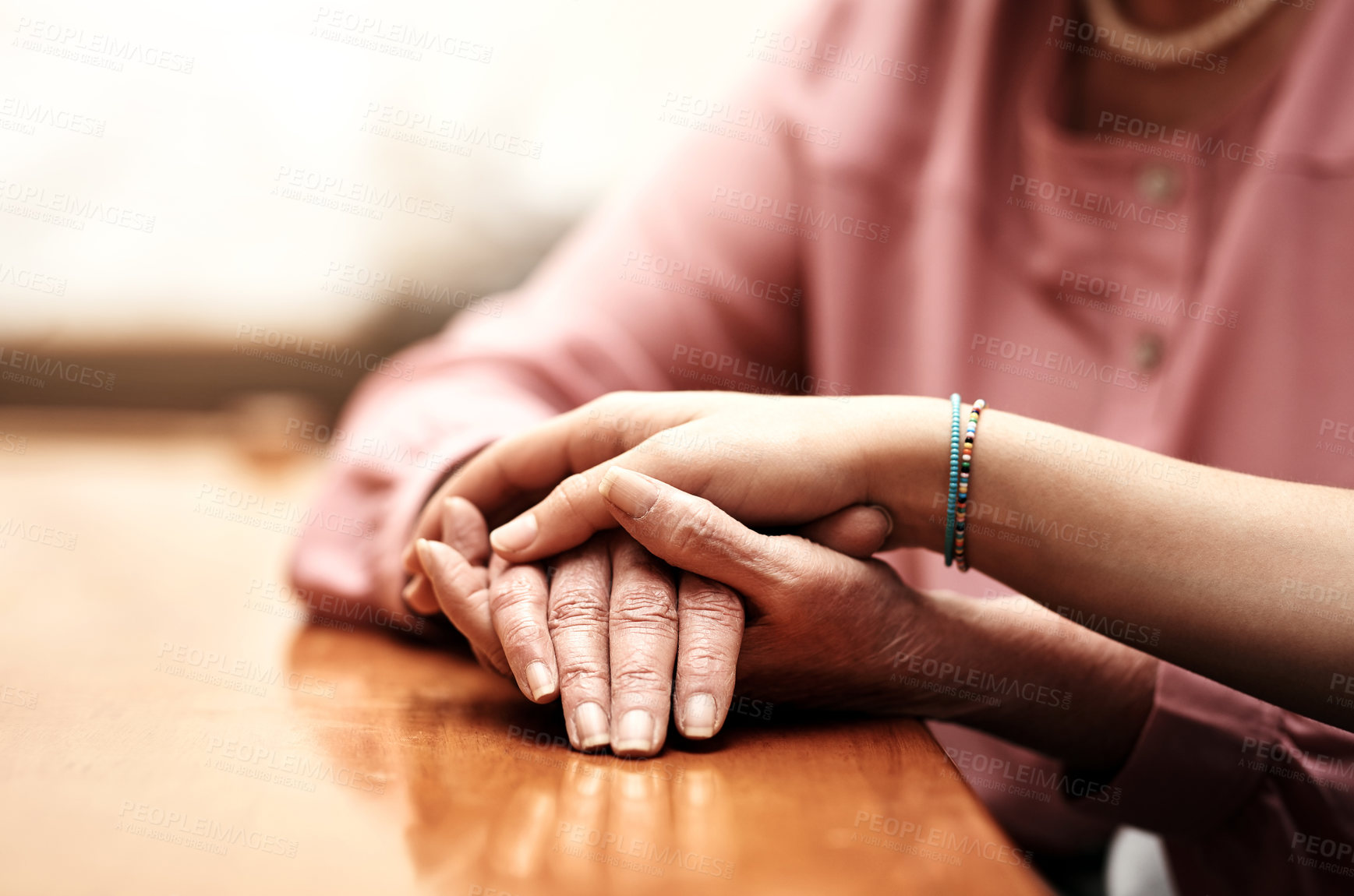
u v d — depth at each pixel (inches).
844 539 23.3
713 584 22.7
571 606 22.9
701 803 20.2
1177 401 29.0
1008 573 23.5
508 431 27.7
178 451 54.7
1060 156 30.7
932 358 31.0
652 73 68.9
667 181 34.7
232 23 66.0
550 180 68.2
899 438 23.2
